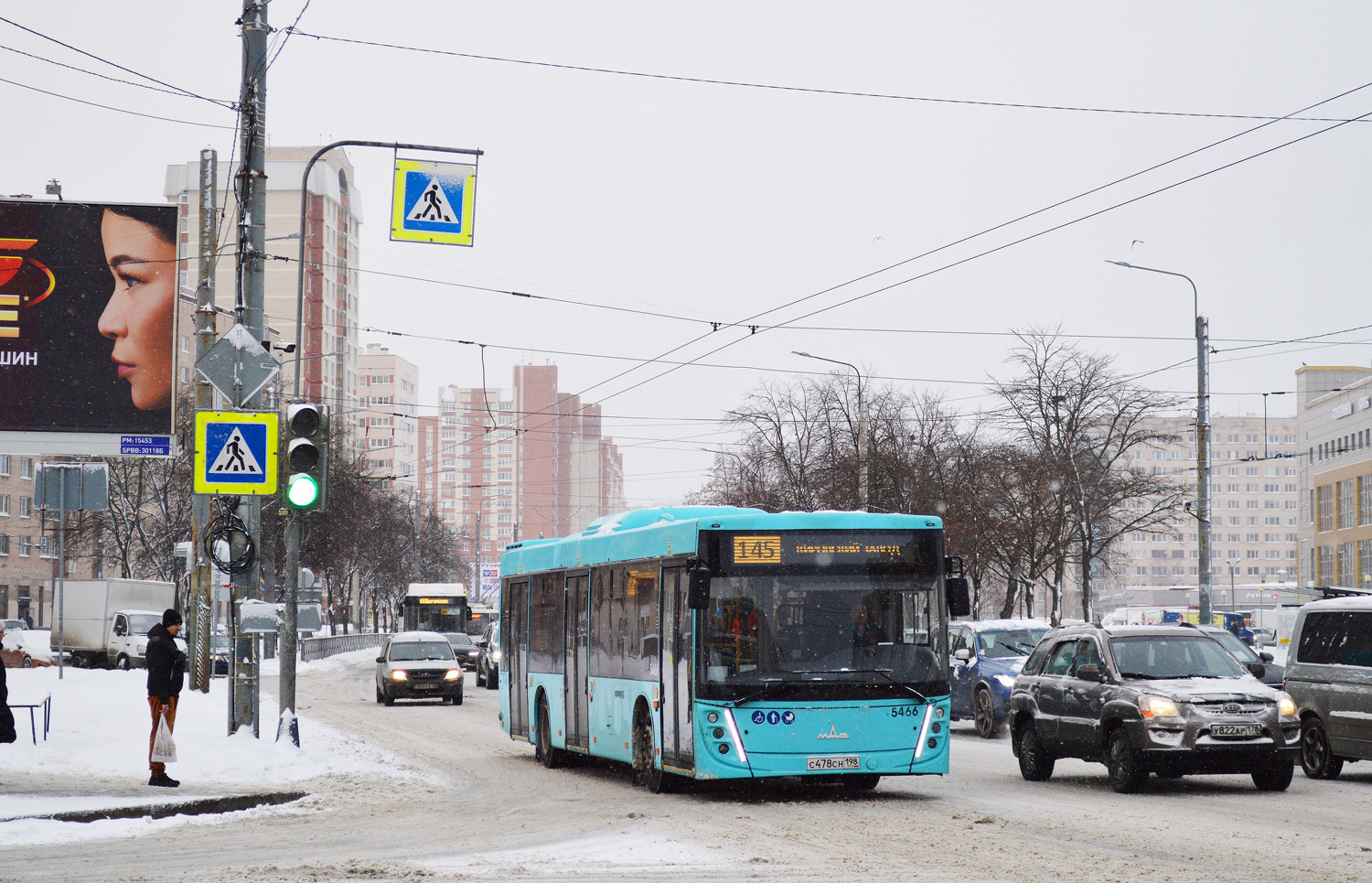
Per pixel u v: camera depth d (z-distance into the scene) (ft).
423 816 46.70
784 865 34.19
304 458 55.83
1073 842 37.93
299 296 82.12
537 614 69.67
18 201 97.40
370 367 570.46
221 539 64.23
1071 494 146.41
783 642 49.14
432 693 120.98
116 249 98.12
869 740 48.88
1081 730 53.88
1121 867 33.19
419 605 193.16
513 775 62.23
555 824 44.01
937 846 37.27
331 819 45.93
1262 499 652.07
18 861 36.14
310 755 62.18
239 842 40.09
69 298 97.45
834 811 46.52
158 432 97.45
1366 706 56.03
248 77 65.26
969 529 153.79
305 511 55.83
